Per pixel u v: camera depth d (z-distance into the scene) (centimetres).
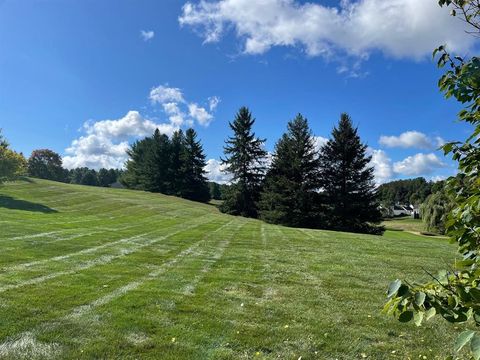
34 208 2767
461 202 234
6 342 464
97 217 2492
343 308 652
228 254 1187
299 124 3678
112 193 4309
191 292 717
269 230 2064
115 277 812
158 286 749
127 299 649
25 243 1187
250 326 550
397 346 500
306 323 571
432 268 1035
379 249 1408
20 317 542
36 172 8669
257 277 866
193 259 1079
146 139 7012
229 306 640
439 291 214
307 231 2112
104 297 656
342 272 955
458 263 217
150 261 1023
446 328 565
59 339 478
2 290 672
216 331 527
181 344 480
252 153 4609
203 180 6034
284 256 1180
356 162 3528
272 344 493
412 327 567
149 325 536
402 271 988
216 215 3219
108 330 511
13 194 3516
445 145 246
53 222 1880
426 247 1518
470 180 243
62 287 708
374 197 3522
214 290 739
